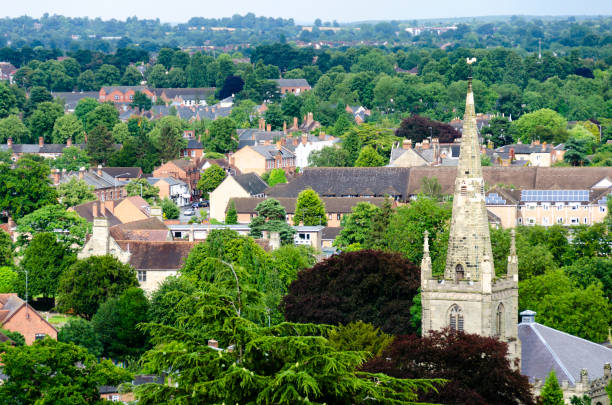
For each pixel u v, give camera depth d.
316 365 148.50
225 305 155.12
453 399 192.62
